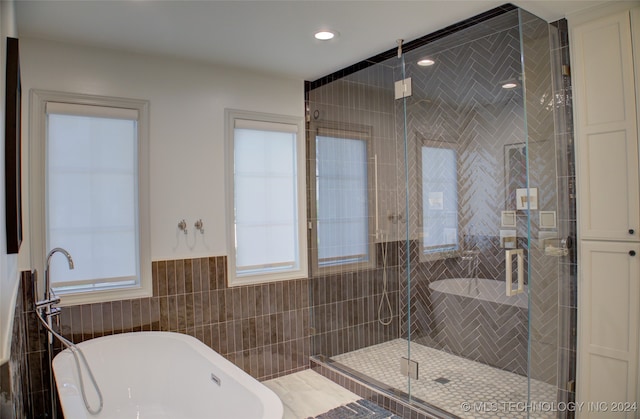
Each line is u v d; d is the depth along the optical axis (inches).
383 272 131.3
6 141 60.4
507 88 98.8
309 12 92.4
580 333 94.8
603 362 91.2
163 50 113.9
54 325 102.8
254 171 135.9
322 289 144.0
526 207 96.8
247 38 106.8
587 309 93.4
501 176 102.0
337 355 138.6
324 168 145.2
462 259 110.7
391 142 128.3
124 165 114.5
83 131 108.7
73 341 105.1
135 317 113.4
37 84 102.3
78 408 83.3
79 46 107.7
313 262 145.0
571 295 96.7
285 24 98.7
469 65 105.8
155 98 118.0
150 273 116.1
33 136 101.6
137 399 105.6
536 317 94.7
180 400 104.0
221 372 91.2
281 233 141.5
